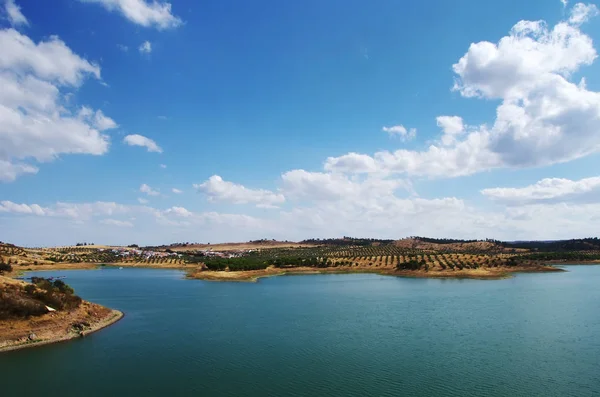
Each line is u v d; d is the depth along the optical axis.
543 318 89.81
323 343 68.75
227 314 96.56
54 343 67.75
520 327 80.69
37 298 75.25
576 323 84.38
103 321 83.75
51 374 53.00
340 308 104.81
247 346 66.88
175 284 172.75
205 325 83.62
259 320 88.88
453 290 143.50
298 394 46.59
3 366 56.09
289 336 73.75
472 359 59.53
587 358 59.94
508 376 52.44
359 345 67.44
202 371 54.50
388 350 64.31
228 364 57.53
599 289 143.88
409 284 166.75
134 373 53.62
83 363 57.59
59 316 75.19
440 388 48.47
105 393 46.78
